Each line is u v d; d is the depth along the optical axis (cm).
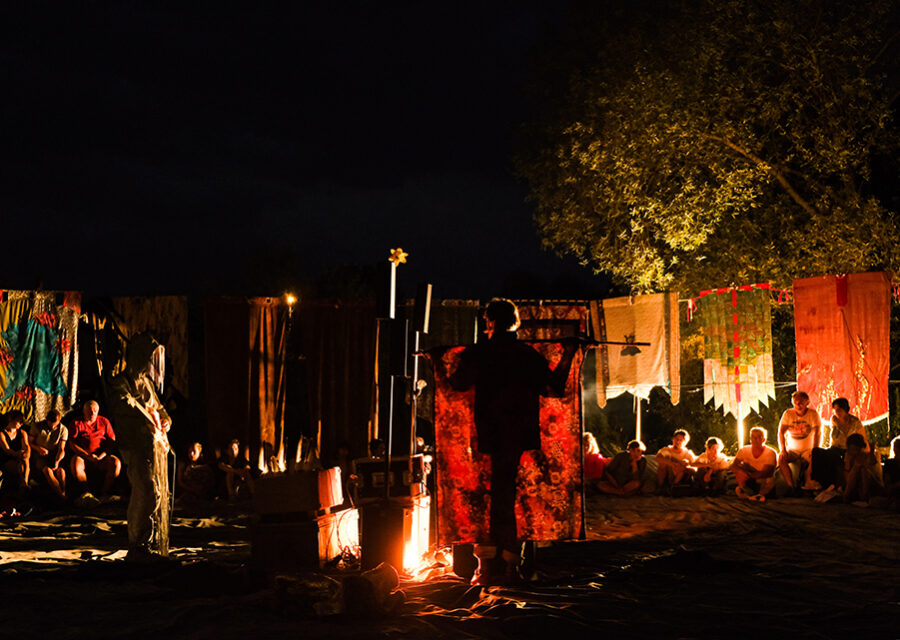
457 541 682
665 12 1709
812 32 1513
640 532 952
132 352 756
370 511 669
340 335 1388
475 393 641
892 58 1644
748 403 1389
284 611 525
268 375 1380
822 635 484
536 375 632
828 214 1620
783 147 1697
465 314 1372
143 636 477
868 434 1547
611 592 595
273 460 1375
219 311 1373
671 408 1889
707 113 1567
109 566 686
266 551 720
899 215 1573
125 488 1308
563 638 479
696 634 488
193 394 1569
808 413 1286
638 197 1614
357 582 521
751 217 1750
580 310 1000
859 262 1483
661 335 1402
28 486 1190
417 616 527
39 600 567
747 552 797
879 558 754
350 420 1377
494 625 504
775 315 1742
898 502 1088
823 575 674
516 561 629
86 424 1287
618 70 1706
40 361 1266
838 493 1182
